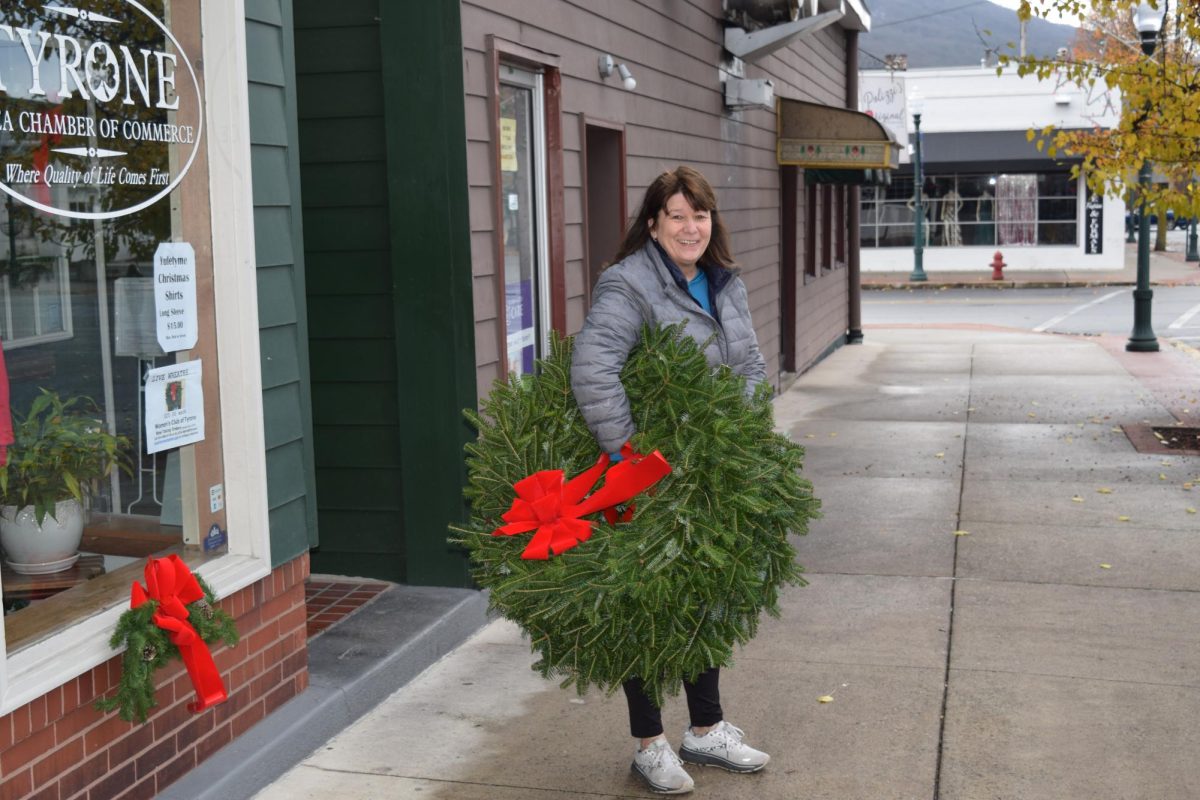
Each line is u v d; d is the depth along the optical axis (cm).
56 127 344
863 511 805
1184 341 1995
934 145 3681
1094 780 413
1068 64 1058
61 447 354
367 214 586
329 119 582
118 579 374
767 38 1091
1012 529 749
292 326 442
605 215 828
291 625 450
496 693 502
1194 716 464
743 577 356
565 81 716
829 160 1365
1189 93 1001
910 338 2033
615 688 366
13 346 339
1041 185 3728
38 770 326
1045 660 526
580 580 349
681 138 980
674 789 404
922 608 601
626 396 364
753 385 393
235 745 413
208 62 404
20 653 327
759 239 1292
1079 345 1820
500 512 377
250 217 408
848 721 465
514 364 678
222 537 418
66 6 346
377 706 488
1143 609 593
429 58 566
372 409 596
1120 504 806
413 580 599
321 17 576
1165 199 1043
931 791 407
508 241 668
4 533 346
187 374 399
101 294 365
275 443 432
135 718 355
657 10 906
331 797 409
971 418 1167
